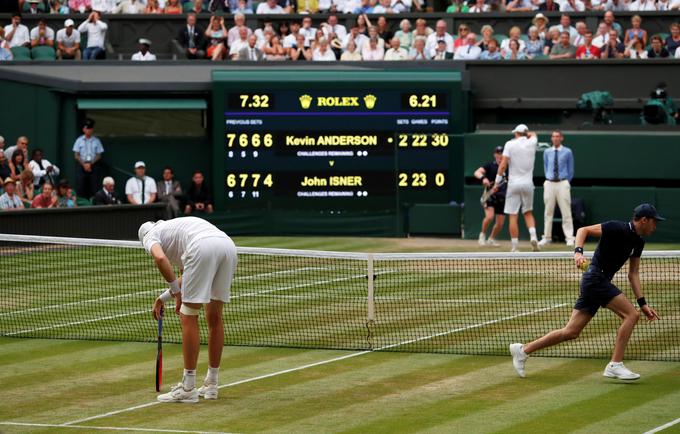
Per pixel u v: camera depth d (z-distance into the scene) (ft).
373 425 37.99
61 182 93.56
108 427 37.76
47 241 58.49
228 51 108.06
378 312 60.64
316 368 47.57
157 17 110.32
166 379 45.50
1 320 59.62
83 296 66.74
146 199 97.66
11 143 102.47
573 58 105.29
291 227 98.84
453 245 90.48
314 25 110.01
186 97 101.71
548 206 89.15
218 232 41.57
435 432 37.09
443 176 99.30
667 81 103.35
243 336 54.80
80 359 49.70
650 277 71.72
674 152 93.15
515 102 104.63
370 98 99.30
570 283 69.00
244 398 42.04
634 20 106.32
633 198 92.79
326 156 99.55
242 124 99.50
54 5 113.39
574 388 43.52
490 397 42.06
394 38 105.81
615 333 54.80
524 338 53.67
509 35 109.60
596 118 101.76
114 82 100.63
